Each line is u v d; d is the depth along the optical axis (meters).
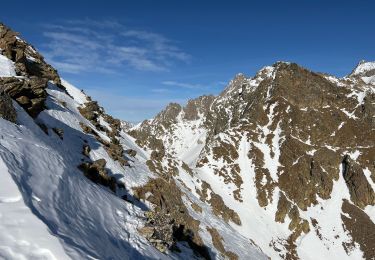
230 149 106.62
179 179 73.25
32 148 22.62
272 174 98.81
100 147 46.06
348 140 112.75
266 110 123.75
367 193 95.50
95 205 24.62
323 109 124.12
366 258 79.19
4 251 12.62
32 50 63.53
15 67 42.94
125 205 29.70
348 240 83.19
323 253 78.50
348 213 91.06
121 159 48.16
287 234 81.62
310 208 92.06
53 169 22.67
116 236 23.19
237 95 184.75
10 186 16.59
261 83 139.50
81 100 69.25
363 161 105.19
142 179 48.75
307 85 129.88
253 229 77.25
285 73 133.00
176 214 46.09
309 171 99.81
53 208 18.55
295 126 115.75
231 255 50.59
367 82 162.62
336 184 99.62
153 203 43.81
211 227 56.09
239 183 94.12
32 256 12.96
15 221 14.46
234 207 82.94
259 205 88.75
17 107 32.41
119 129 74.69
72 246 14.68
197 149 186.75
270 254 70.88
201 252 41.75
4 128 23.69
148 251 24.48
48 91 50.53
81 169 33.44
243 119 124.75
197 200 67.94
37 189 18.84
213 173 96.00
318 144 111.19
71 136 41.03
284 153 104.88
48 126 37.44
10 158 19.19
